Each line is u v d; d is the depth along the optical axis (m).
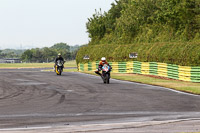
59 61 117.62
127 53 129.75
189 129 30.61
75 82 86.62
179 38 122.62
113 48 140.62
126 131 29.98
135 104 49.06
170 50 102.06
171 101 52.31
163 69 105.69
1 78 100.62
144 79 97.12
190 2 126.62
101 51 147.75
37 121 35.75
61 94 61.22
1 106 47.00
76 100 53.28
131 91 66.50
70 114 40.31
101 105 48.00
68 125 33.38
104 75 84.38
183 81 92.00
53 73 128.38
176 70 97.44
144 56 118.19
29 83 83.50
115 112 41.81
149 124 33.53
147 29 146.38
